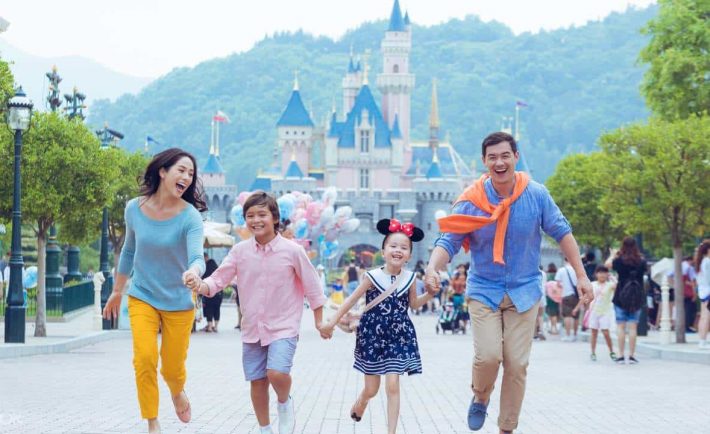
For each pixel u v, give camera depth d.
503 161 10.82
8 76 31.94
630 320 24.91
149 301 10.97
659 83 48.25
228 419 13.80
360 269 59.81
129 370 20.95
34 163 30.73
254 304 11.10
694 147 31.12
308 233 81.44
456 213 11.05
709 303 27.08
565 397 17.28
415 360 11.65
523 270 10.87
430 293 11.19
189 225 10.95
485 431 13.15
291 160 188.50
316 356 27.20
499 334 10.78
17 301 25.95
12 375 19.73
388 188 191.12
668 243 48.06
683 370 22.94
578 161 64.44
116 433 12.11
